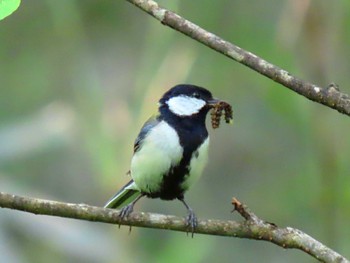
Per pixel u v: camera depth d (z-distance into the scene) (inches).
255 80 514.0
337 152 502.9
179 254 457.1
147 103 455.5
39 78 535.2
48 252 397.1
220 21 518.6
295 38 470.6
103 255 390.9
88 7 549.0
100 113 454.9
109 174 446.3
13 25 553.9
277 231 307.4
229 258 510.6
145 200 518.6
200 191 535.2
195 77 521.0
